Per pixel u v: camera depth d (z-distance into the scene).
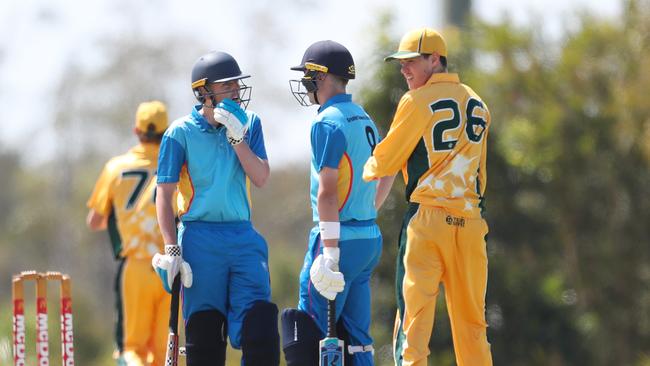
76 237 145.12
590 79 57.31
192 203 25.06
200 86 24.92
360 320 25.81
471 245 24.23
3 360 35.62
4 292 146.62
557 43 58.41
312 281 24.30
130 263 34.09
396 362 24.55
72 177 148.62
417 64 24.58
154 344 34.38
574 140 56.81
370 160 24.25
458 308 24.59
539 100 57.97
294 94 25.67
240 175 25.27
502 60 58.16
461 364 24.80
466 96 24.39
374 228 25.56
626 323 57.25
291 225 138.25
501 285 57.00
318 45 25.38
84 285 140.50
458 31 58.91
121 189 34.16
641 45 56.28
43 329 25.05
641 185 56.72
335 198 24.48
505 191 57.81
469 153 24.25
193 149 24.95
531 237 57.94
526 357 57.00
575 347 57.41
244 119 24.56
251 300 24.97
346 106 25.17
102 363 78.81
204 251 24.89
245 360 24.59
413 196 24.31
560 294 57.59
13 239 147.38
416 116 23.95
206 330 24.98
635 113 55.97
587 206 57.31
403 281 24.42
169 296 34.28
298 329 25.33
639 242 56.94
